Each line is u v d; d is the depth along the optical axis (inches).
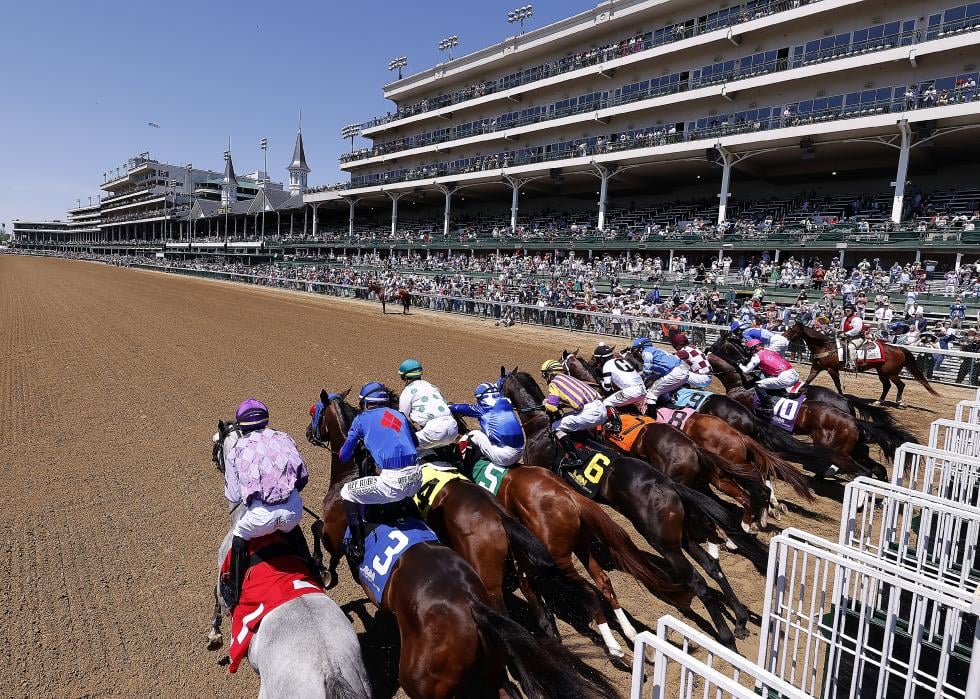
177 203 3698.3
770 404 278.8
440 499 151.7
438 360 566.6
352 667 101.3
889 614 108.1
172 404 388.5
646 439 211.6
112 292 1320.1
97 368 497.4
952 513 132.8
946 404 443.5
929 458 169.8
